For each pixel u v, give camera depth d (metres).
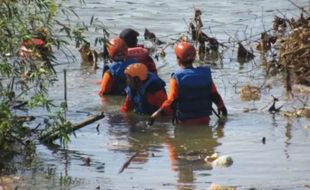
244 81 29.27
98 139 21.69
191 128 22.91
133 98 24.73
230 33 38.50
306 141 21.36
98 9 43.34
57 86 28.30
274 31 35.66
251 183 17.73
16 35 19.95
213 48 34.84
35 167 19.02
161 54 33.69
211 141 21.55
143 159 19.81
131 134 22.27
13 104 22.86
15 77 21.50
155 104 24.38
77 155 20.09
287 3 45.69
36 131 21.77
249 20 41.50
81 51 32.12
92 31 37.25
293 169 18.81
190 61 23.53
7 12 19.66
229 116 24.19
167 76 30.23
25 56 20.38
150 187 17.47
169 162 19.52
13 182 17.91
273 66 30.80
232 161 19.47
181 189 17.30
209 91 23.53
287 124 23.25
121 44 26.69
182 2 46.75
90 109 25.12
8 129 19.69
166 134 22.30
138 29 39.16
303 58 29.28
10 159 19.64
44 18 21.17
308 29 30.17
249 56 33.62
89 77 29.88
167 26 40.00
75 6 43.28
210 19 41.91
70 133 21.31
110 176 18.31
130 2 46.19
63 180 18.00
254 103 25.88
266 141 21.41
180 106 23.38
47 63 20.80
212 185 17.44
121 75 26.70
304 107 25.02
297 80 28.84
